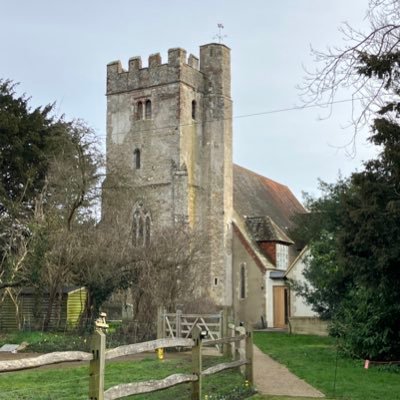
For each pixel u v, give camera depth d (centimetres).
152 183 4309
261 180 5425
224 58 4575
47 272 2530
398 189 1568
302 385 1367
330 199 2970
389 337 1794
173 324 2094
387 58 1130
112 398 744
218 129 4475
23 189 3425
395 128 1483
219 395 1138
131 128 4469
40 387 1225
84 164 2953
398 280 1639
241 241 4359
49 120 3800
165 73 4362
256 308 4200
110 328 2409
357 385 1369
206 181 4428
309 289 3228
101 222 2922
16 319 2667
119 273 2530
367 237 1599
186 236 2686
